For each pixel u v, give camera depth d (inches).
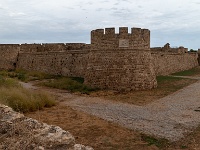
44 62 1596.9
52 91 1038.4
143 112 713.6
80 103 831.7
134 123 607.8
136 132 541.6
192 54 2038.6
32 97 748.6
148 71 1072.8
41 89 1072.2
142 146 466.6
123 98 910.4
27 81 1306.6
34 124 274.7
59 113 692.7
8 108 329.7
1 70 1759.4
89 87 1068.5
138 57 1054.4
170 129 562.3
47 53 1582.2
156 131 548.4
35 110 717.3
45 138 240.5
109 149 450.0
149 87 1056.8
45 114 678.5
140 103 829.8
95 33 1086.4
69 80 1222.3
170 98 896.9
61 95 961.5
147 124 599.8
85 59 1354.6
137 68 1044.5
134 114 691.4
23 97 724.0
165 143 482.6
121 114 692.1
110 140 493.7
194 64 2044.8
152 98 902.4
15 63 1841.8
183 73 1669.5
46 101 774.5
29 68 1702.8
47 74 1520.7
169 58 1649.9
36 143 235.8
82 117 656.4
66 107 768.9
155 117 660.7
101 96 947.3
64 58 1480.1
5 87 861.2
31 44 1851.6
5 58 1818.4
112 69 1045.2
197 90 1031.0
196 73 1668.3
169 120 633.0
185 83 1202.6
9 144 240.5
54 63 1534.2
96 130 551.5
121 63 1039.6
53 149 232.1
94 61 1086.4
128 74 1032.2
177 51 1829.5
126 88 1024.2
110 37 1051.3
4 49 1817.2
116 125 590.2
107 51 1057.5
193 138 506.0
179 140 496.4
